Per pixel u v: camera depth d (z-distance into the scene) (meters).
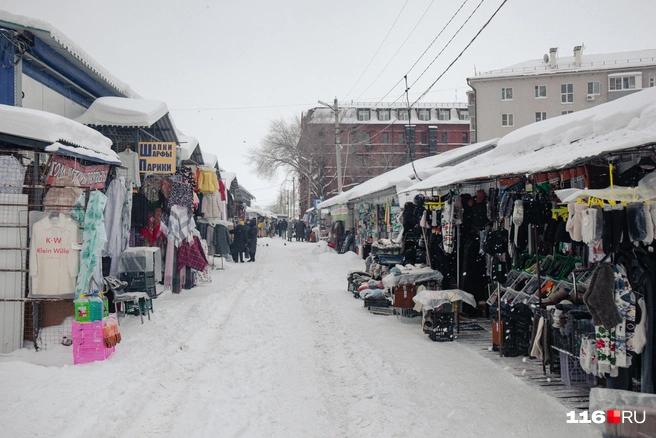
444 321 7.20
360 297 10.91
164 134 13.58
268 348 6.86
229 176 27.97
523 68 42.06
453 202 8.45
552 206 6.04
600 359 4.21
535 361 6.14
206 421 4.38
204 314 9.03
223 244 18.38
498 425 4.25
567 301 5.28
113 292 7.93
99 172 7.64
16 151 6.70
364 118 56.50
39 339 6.58
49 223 6.47
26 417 4.28
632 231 3.98
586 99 40.53
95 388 5.04
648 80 39.78
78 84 12.02
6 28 9.09
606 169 4.66
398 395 4.95
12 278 6.43
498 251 7.27
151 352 6.50
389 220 16.31
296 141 48.53
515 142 8.41
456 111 59.09
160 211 11.67
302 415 4.54
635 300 4.15
